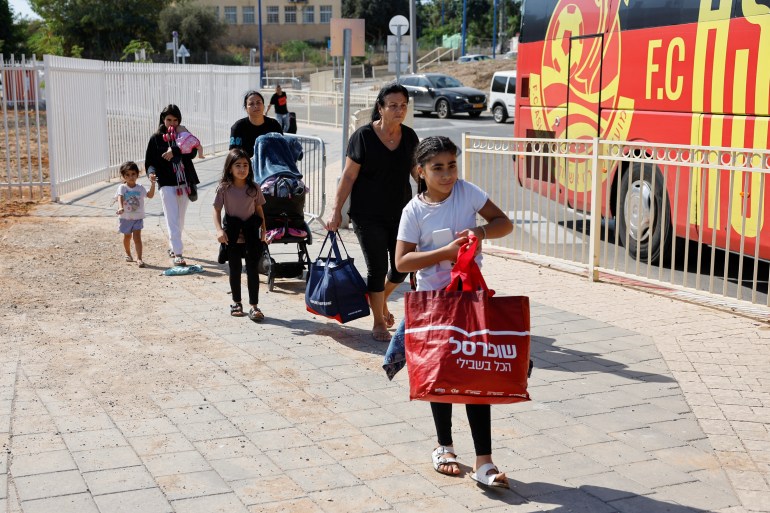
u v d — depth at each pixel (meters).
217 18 80.81
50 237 11.14
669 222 9.67
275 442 4.89
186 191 9.44
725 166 7.60
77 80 15.18
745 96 8.40
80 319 7.41
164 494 4.24
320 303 6.98
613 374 6.05
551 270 9.41
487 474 4.27
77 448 4.77
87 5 69.81
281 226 8.60
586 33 11.13
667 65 9.57
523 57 12.75
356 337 6.97
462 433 5.05
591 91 11.05
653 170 8.50
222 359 6.38
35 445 4.80
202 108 22.00
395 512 4.08
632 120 10.24
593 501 4.21
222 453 4.73
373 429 5.10
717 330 7.08
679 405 5.47
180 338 6.89
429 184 4.38
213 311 7.74
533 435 5.01
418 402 5.54
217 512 4.06
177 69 20.25
